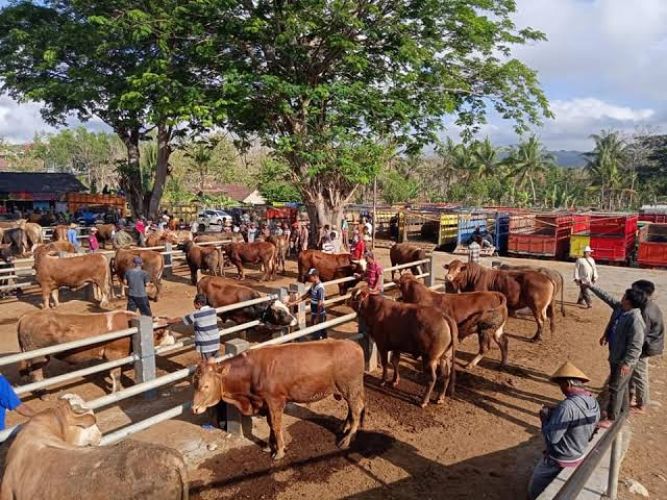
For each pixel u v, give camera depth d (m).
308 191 21.36
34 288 15.84
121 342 7.84
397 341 7.95
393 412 7.42
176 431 6.73
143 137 31.50
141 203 31.08
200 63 19.53
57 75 27.05
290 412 7.38
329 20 17.94
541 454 6.28
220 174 60.03
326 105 19.53
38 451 3.63
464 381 8.61
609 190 68.50
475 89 21.80
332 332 11.12
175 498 3.38
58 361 9.22
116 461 3.40
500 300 8.95
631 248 23.98
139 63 23.89
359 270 13.43
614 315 7.04
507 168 67.31
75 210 38.53
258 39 18.27
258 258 17.17
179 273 18.72
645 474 5.61
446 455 6.25
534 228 27.95
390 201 53.44
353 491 5.50
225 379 6.00
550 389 8.31
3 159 92.06
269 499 5.35
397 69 20.17
